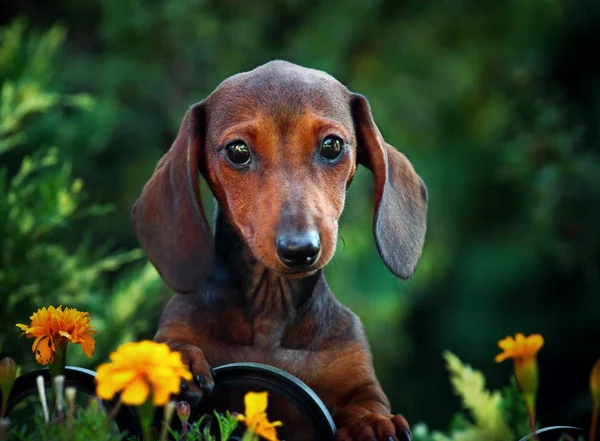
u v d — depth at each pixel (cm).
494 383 1104
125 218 865
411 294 1110
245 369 300
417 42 1131
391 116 1098
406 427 324
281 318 366
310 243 316
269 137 346
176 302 373
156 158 909
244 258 365
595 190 860
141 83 910
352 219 938
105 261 496
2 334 436
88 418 240
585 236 868
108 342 474
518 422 377
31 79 521
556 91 955
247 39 980
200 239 353
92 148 754
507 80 1065
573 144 891
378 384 374
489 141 1163
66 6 945
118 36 910
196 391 302
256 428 249
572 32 960
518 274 1066
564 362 993
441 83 1156
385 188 371
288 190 335
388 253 368
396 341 1049
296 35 1038
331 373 366
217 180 359
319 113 353
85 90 891
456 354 1129
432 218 1144
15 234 446
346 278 949
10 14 924
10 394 290
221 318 365
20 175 480
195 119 364
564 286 1020
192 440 259
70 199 461
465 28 1176
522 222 1066
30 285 451
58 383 244
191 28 921
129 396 219
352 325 381
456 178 1174
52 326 276
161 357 222
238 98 356
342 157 356
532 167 895
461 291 1138
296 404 293
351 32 1034
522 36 1065
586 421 751
